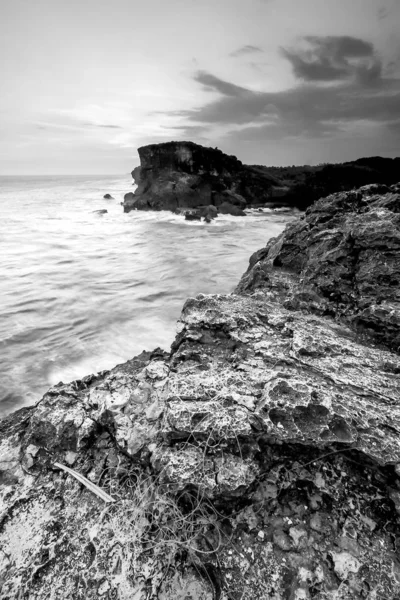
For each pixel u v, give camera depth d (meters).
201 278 15.28
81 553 2.27
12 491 2.69
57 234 25.44
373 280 5.20
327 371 3.17
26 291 13.12
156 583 2.09
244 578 2.06
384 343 4.09
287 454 2.57
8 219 32.34
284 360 3.32
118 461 2.73
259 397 2.75
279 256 7.25
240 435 2.47
